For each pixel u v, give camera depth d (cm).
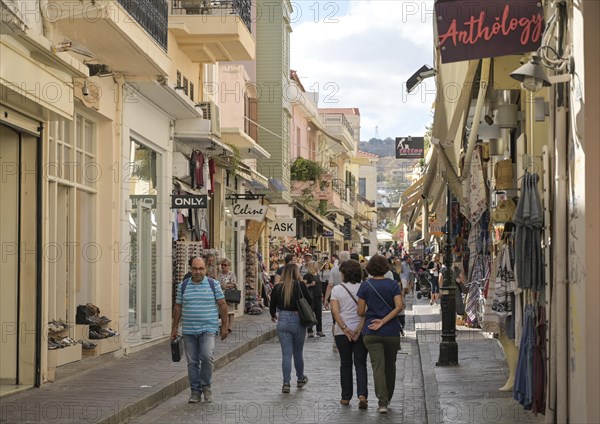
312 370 1952
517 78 943
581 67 905
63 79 1483
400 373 1917
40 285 1526
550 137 1115
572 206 977
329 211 6128
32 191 1529
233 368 2000
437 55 1515
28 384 1512
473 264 2222
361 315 1410
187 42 2686
